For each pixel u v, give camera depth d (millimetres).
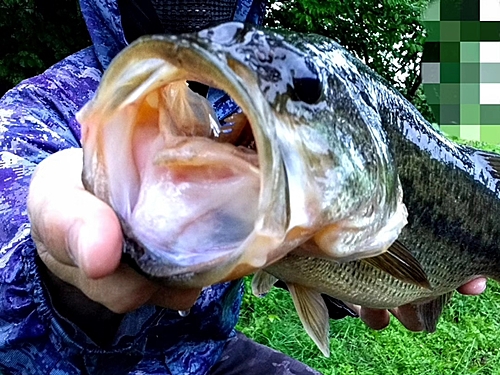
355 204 209
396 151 316
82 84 361
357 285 317
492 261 400
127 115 177
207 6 381
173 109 189
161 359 340
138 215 171
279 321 731
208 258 166
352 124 217
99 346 234
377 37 1532
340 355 699
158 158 178
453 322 853
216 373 389
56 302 224
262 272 329
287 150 189
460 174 364
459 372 729
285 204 167
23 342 254
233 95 164
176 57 165
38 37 1209
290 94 192
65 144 309
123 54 168
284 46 196
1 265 236
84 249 157
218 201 177
